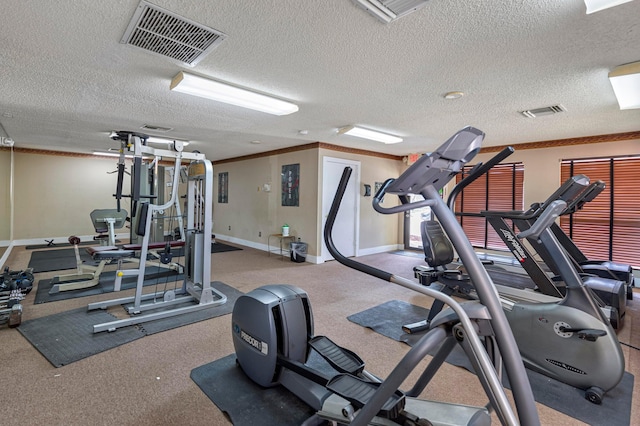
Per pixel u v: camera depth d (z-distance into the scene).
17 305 2.85
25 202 6.89
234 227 7.73
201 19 1.70
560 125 3.98
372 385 1.53
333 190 5.79
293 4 1.56
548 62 2.18
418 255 6.45
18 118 3.95
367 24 1.73
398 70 2.35
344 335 2.74
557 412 1.79
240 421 1.67
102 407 1.76
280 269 5.08
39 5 1.58
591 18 1.63
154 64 2.30
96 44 2.00
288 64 2.27
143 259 3.10
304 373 1.78
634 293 4.04
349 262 1.31
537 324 2.19
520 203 5.32
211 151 6.75
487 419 1.32
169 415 1.71
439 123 3.97
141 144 3.28
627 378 2.14
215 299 3.52
